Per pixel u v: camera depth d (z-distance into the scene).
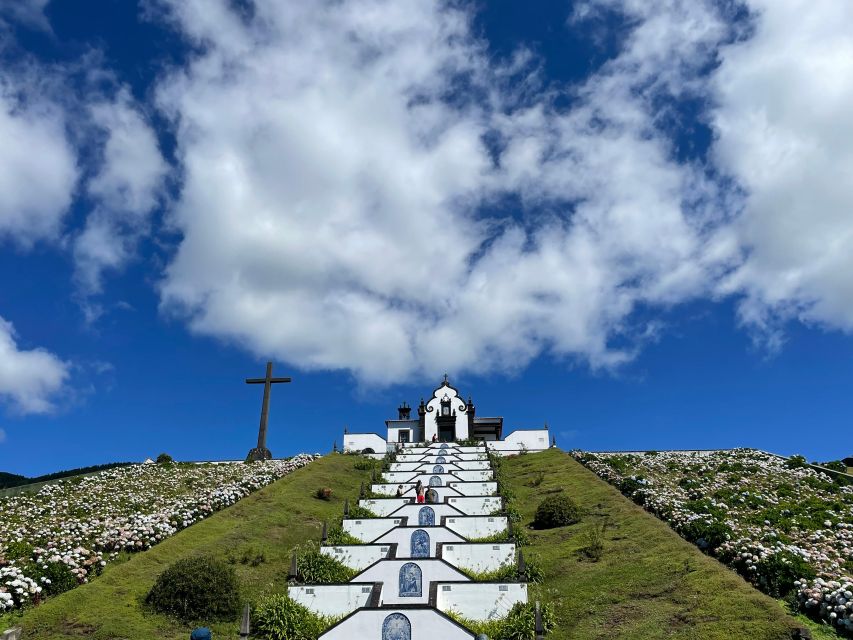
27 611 21.89
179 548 29.42
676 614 21.83
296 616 22.78
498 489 42.09
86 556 26.62
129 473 48.03
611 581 25.50
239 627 23.08
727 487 41.62
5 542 27.42
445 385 78.19
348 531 33.03
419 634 20.83
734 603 21.52
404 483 43.78
